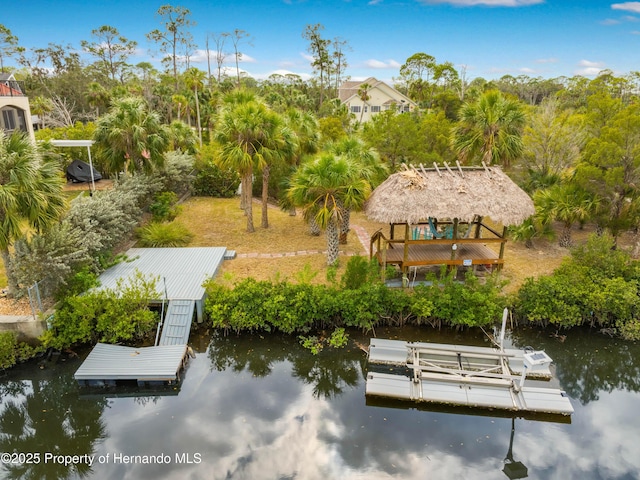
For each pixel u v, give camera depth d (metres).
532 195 17.36
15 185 10.02
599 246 13.02
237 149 15.72
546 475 7.62
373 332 11.94
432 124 19.92
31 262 10.77
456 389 9.44
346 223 16.62
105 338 10.91
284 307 11.51
